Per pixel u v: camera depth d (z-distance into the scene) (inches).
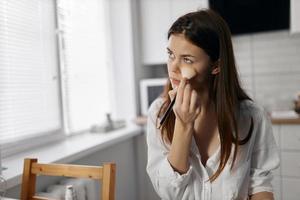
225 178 33.3
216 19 30.1
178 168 32.0
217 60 30.5
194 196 34.4
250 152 34.7
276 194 76.8
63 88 74.0
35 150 60.9
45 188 54.8
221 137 32.3
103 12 93.1
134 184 89.3
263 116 35.0
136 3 98.7
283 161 75.7
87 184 54.9
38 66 64.1
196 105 30.2
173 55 30.0
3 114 55.5
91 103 86.3
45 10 66.4
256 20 87.4
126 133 79.8
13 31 57.9
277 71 92.7
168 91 35.2
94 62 88.2
